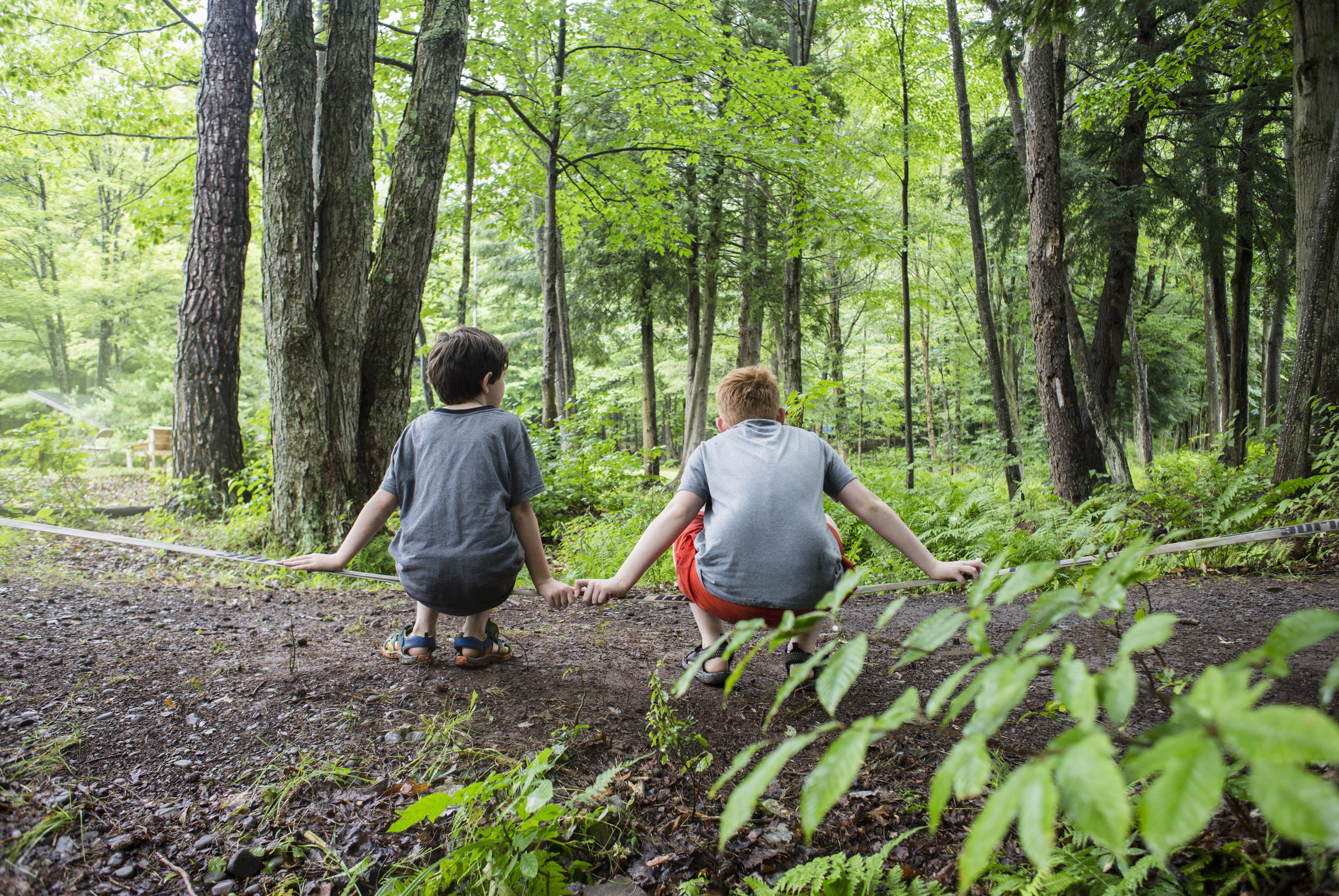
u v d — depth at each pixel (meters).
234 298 8.18
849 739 0.87
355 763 2.34
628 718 2.75
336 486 6.00
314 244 6.14
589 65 10.81
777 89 10.59
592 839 2.01
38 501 6.83
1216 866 1.47
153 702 2.68
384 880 1.83
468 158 11.27
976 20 12.64
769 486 2.58
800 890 1.75
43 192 24.67
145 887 1.77
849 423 29.53
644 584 5.52
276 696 2.79
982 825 0.71
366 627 3.94
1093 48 11.62
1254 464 7.05
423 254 6.61
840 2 13.48
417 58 6.64
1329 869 1.21
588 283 19.47
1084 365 10.04
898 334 24.38
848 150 11.50
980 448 10.56
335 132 6.10
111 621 3.69
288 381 5.88
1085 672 0.80
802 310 18.64
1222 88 11.96
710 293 18.08
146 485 11.10
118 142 22.91
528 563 2.93
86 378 33.09
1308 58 6.19
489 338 3.01
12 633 3.32
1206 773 0.59
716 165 10.77
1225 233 11.94
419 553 2.84
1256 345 25.22
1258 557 5.35
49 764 2.19
